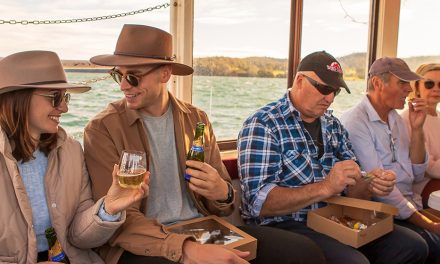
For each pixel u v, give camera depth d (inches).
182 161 67.9
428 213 87.5
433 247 80.2
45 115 52.5
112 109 65.7
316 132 81.0
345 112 96.4
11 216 51.1
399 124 96.0
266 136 74.1
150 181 65.2
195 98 93.7
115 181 51.9
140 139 64.7
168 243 53.6
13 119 51.8
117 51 65.4
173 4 87.0
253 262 61.3
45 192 55.4
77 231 55.2
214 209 69.9
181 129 68.9
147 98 64.0
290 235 63.9
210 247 52.8
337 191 67.3
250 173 73.6
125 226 57.3
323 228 69.7
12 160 50.4
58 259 53.6
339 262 64.1
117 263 57.6
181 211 67.4
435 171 101.0
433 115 109.0
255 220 78.1
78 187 58.4
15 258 51.1
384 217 72.6
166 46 67.4
